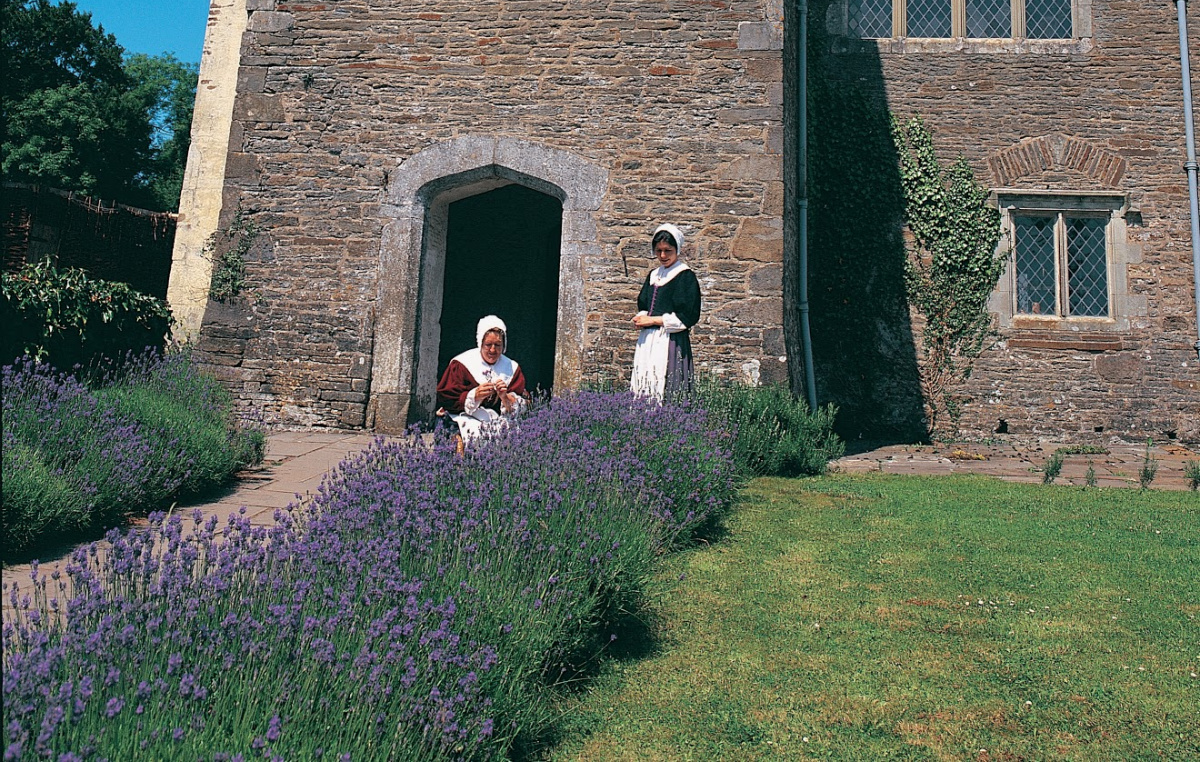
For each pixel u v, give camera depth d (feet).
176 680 6.08
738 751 8.07
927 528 16.28
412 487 11.51
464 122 27.91
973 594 12.43
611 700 9.15
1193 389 34.06
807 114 35.73
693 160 27.22
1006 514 17.56
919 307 35.42
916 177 35.53
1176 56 35.22
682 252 26.99
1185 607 11.78
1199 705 8.86
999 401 34.81
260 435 21.30
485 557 9.82
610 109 27.63
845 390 35.32
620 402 18.66
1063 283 35.24
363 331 27.45
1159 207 34.83
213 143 35.19
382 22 28.50
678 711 8.89
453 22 28.32
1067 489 20.79
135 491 14.84
